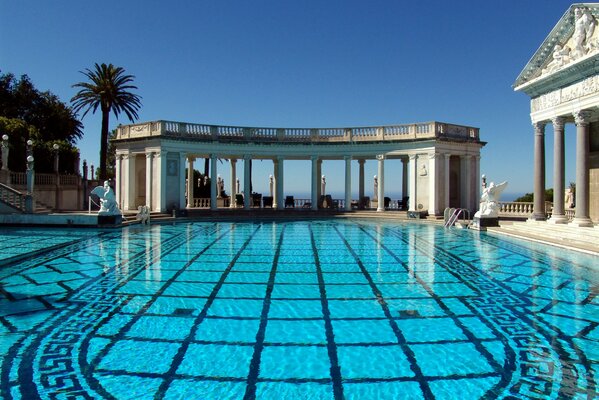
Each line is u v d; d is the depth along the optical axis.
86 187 41.12
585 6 19.73
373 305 9.53
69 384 5.81
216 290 10.79
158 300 9.82
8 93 43.88
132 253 16.52
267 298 10.05
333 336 7.61
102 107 40.34
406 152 35.69
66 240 20.16
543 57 23.38
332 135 38.19
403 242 20.62
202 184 53.78
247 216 36.56
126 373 6.14
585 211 20.94
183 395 5.54
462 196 36.53
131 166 37.03
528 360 6.64
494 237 22.91
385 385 5.84
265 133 38.34
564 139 22.92
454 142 35.25
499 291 10.80
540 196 24.95
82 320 8.39
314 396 5.53
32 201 27.75
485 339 7.49
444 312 9.02
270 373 6.17
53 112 46.31
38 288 10.85
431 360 6.63
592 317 8.69
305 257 15.95
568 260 15.40
